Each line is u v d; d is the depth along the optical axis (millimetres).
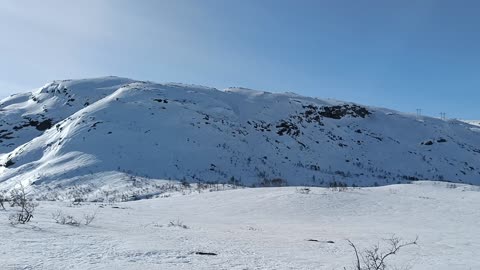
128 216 24297
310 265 10312
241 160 120375
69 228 13477
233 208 37312
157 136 116500
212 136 129250
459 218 32312
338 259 11875
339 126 190625
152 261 8961
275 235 18125
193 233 16078
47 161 100562
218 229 19484
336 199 39344
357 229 24312
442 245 17656
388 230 24031
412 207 36969
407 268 11141
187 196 47094
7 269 7027
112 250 9844
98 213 24562
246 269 8930
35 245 9641
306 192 42875
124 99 141625
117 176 83625
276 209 36125
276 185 96688
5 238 10234
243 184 95625
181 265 8742
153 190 69812
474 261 13234
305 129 173875
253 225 24578
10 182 90250
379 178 140875
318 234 20031
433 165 166500
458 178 157750
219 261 9672
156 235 14070
